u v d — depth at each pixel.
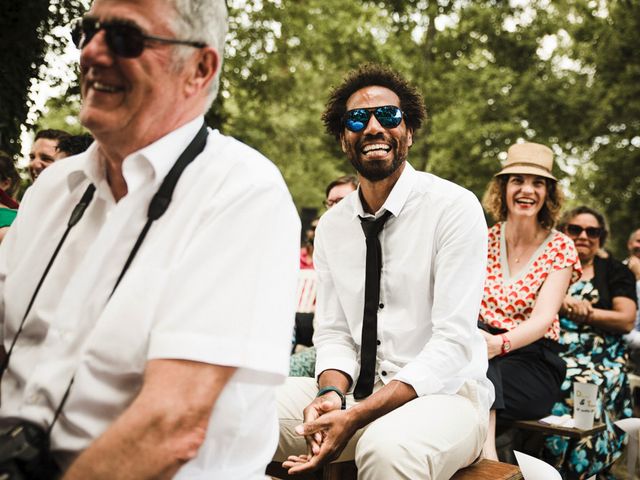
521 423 3.32
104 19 1.36
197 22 1.39
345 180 4.78
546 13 15.78
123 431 1.22
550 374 3.45
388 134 2.60
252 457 1.46
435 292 2.45
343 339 2.71
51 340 1.38
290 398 2.63
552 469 2.20
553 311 3.41
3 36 5.75
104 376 1.33
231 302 1.31
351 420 2.13
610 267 4.25
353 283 2.68
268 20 13.19
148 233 1.38
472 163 16.56
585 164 17.80
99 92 1.38
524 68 16.05
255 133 16.06
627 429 2.88
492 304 3.60
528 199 3.62
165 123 1.41
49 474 1.33
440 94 15.66
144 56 1.35
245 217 1.36
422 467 2.06
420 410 2.23
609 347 3.96
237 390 1.37
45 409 1.37
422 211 2.55
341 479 2.48
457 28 15.77
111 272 1.38
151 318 1.31
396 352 2.57
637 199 16.50
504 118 16.31
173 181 1.40
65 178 1.62
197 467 1.37
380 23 15.79
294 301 1.43
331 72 16.97
